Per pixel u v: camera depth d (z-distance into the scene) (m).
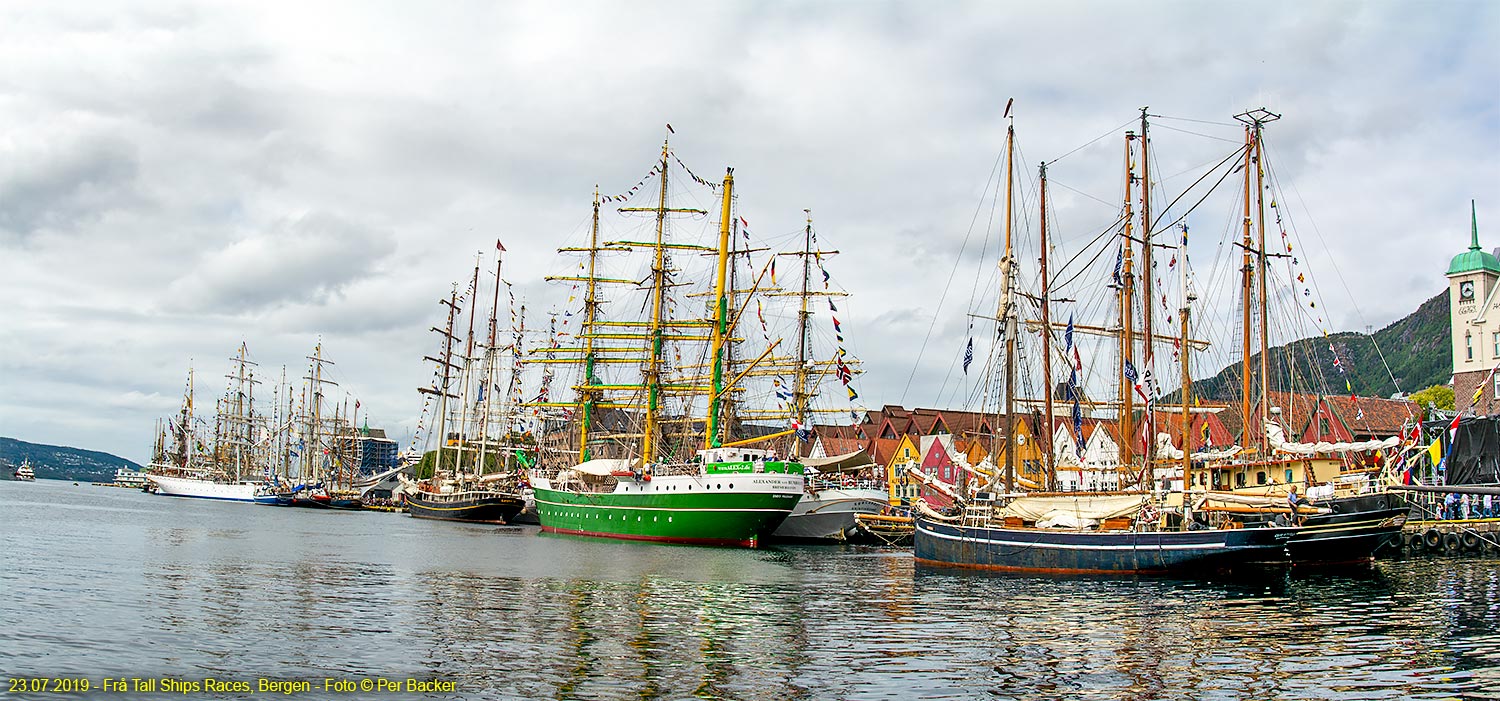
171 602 40.03
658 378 105.44
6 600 39.44
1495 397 93.88
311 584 47.19
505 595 44.47
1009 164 69.12
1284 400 91.12
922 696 26.22
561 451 116.69
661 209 108.62
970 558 59.53
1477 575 54.19
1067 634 35.47
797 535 93.94
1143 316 76.06
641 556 68.44
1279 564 53.53
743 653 31.48
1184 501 56.19
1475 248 99.25
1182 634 35.50
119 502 172.12
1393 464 63.41
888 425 131.25
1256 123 70.06
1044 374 71.31
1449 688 27.19
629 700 25.41
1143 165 70.94
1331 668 29.72
